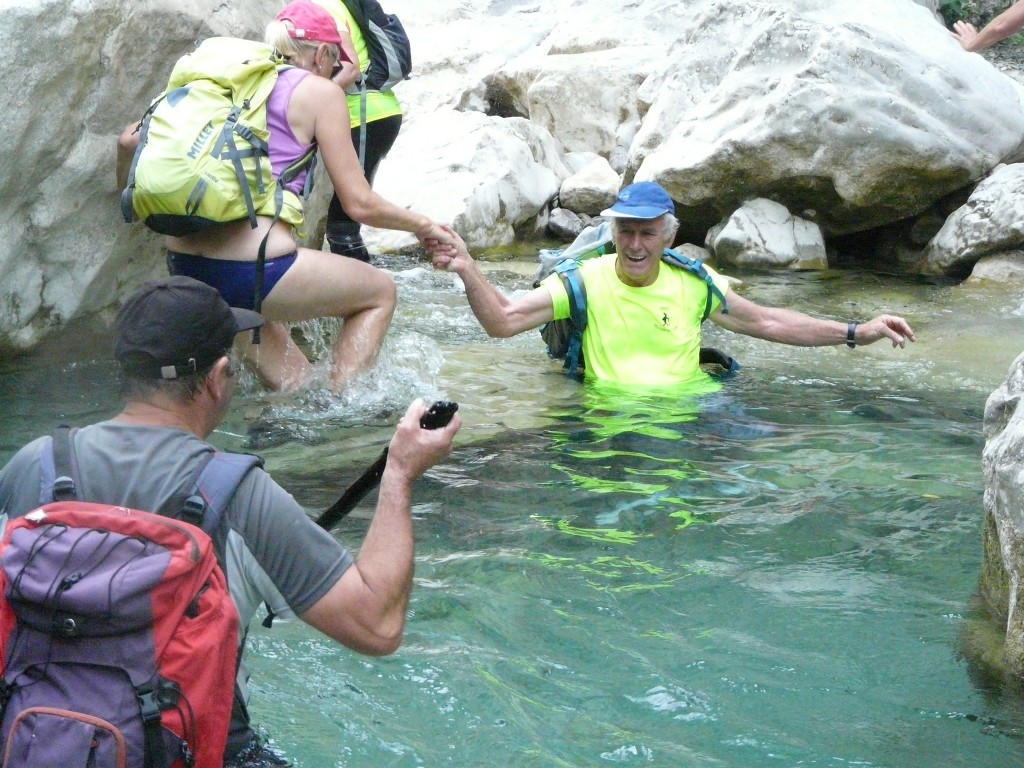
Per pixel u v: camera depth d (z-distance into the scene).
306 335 6.35
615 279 5.79
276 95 4.77
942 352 6.56
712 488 4.35
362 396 5.26
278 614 2.27
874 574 3.64
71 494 2.15
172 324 2.27
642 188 5.56
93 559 2.00
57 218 5.38
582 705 2.88
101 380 5.53
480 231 9.56
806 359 6.38
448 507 4.13
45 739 1.92
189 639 2.00
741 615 3.37
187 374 2.29
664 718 2.83
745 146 8.66
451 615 3.32
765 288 8.21
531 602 3.42
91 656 1.97
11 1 4.82
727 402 5.49
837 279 8.56
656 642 3.20
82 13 5.05
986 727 2.81
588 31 12.54
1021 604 3.01
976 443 4.94
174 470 2.19
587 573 3.62
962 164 8.66
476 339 6.69
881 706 2.90
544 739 2.73
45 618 1.97
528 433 4.96
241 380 5.42
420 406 2.45
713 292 5.88
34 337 5.55
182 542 2.05
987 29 6.68
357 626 2.26
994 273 8.35
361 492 2.61
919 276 8.68
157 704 1.96
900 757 2.69
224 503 2.18
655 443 4.86
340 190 4.89
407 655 3.08
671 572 3.64
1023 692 2.96
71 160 5.29
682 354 5.84
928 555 3.79
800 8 9.34
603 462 4.62
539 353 6.36
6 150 4.97
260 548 2.21
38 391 5.31
